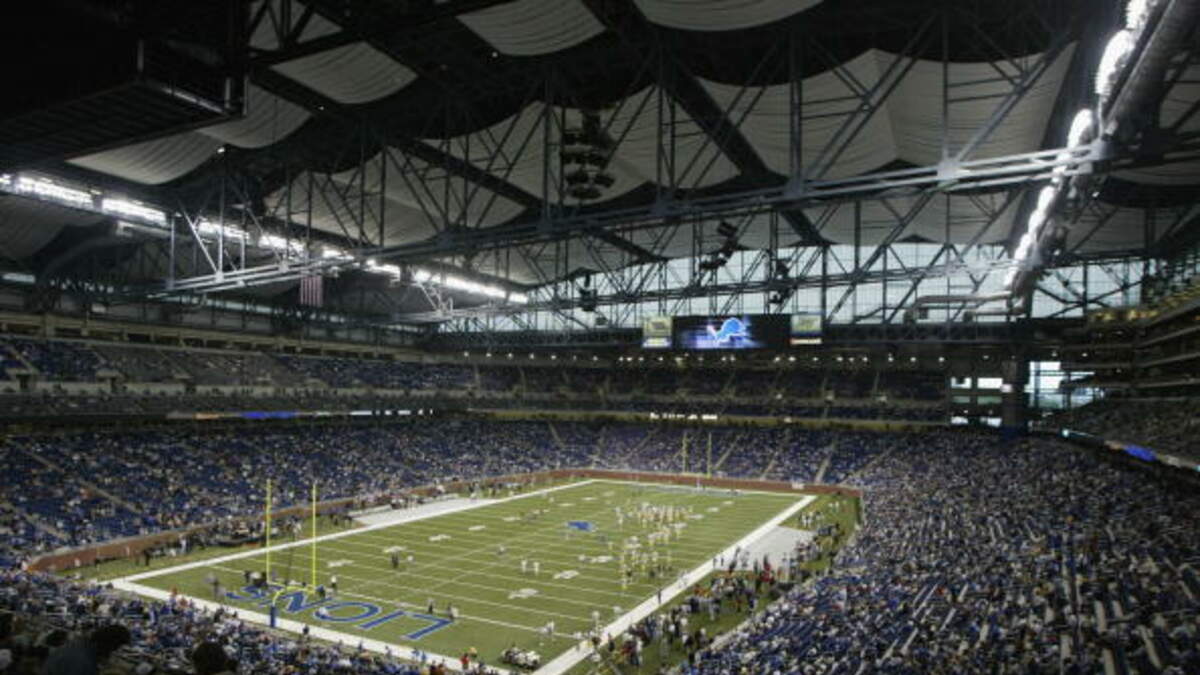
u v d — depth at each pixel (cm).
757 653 2845
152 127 1428
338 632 3672
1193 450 4069
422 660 3266
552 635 3656
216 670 548
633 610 4103
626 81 3794
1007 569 3634
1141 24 1794
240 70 1462
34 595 2994
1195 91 3083
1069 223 3969
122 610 3155
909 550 4597
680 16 2834
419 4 1700
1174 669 1909
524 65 3400
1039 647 2388
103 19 1231
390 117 4025
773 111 4000
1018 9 2616
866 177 2555
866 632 2925
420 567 4950
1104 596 2912
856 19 2794
